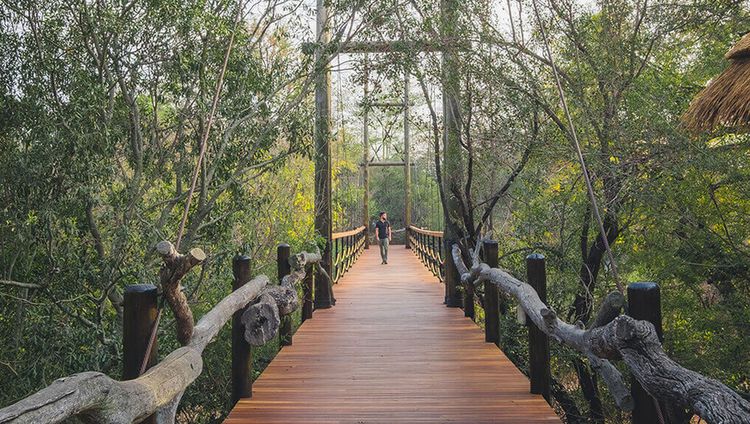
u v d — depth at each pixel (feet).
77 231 13.55
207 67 15.15
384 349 16.62
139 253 14.11
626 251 19.84
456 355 15.81
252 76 15.74
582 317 17.98
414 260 46.01
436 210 50.78
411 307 23.75
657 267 19.11
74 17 13.76
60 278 13.28
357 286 30.30
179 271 8.18
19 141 13.25
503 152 19.38
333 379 13.69
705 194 17.48
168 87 14.89
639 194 16.74
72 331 13.12
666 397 6.15
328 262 24.12
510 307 19.98
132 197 14.42
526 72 18.06
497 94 18.53
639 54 18.11
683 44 18.40
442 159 21.67
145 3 14.05
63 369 13.23
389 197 77.51
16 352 13.51
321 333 18.89
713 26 17.93
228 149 15.96
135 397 6.06
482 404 11.78
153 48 14.62
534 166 19.15
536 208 18.76
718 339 18.08
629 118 17.04
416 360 15.33
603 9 17.79
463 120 19.61
